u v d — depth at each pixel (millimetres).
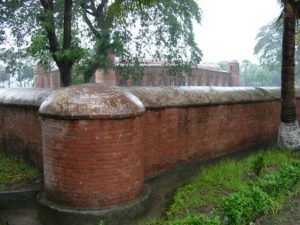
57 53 11555
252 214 4492
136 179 4773
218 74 38000
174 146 6324
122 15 8297
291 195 5359
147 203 4875
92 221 4352
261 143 8977
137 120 4738
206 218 4070
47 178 4695
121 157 4516
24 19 14062
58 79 30047
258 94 8828
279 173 5738
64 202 4512
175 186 6180
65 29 11789
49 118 4508
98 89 4586
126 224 4520
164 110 6047
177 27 17922
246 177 6277
